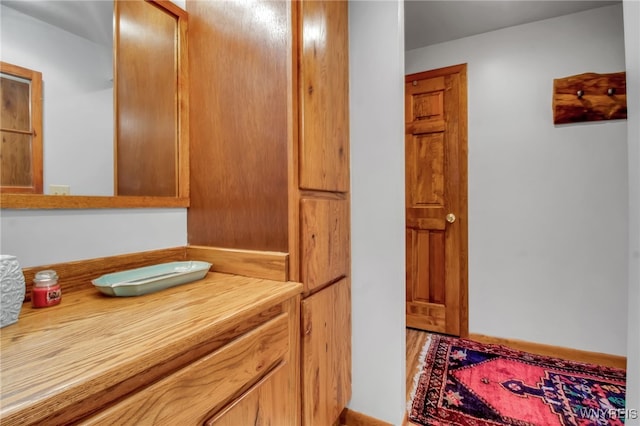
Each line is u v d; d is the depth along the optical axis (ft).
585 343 6.35
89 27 2.88
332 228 3.85
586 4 6.12
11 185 2.37
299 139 3.17
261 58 3.23
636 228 2.73
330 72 3.81
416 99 7.91
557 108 6.52
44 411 1.18
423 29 7.00
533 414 4.62
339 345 4.03
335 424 4.26
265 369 2.54
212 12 3.54
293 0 3.08
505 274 7.04
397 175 4.16
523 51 6.84
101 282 2.59
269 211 3.20
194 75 3.67
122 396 1.49
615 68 6.14
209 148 3.59
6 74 2.39
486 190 7.21
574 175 6.45
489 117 7.16
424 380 5.57
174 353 1.69
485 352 6.67
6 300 1.92
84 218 2.79
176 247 3.59
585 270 6.37
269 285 2.93
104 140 2.98
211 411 1.98
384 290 4.25
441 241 7.70
